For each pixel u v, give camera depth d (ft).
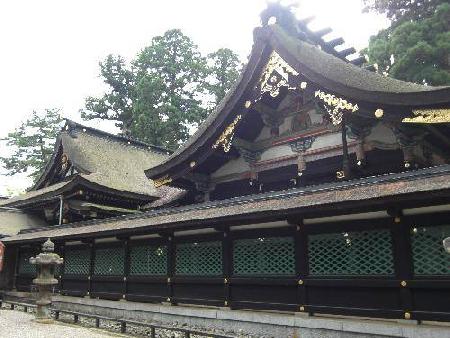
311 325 32.40
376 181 30.53
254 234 38.45
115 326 46.03
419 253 28.53
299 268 34.53
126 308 49.49
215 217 37.14
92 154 85.61
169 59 143.84
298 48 40.47
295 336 33.27
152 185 81.15
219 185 52.85
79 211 68.44
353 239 32.01
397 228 29.53
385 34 119.03
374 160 39.37
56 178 85.35
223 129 44.62
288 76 39.22
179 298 43.98
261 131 48.14
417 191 25.26
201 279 41.98
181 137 140.67
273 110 45.29
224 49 148.56
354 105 34.63
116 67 154.81
